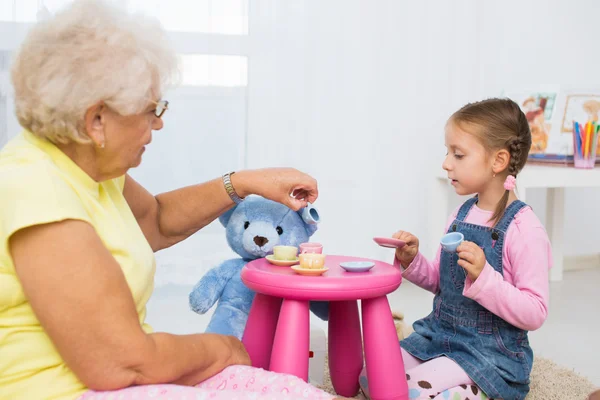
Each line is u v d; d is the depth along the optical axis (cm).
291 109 263
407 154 282
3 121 224
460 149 149
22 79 93
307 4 261
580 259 323
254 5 255
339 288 120
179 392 89
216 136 255
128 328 89
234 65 254
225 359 107
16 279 88
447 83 284
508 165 149
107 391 90
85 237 87
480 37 287
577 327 223
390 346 126
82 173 98
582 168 244
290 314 123
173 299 254
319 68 265
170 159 251
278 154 263
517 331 144
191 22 248
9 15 223
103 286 87
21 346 90
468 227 152
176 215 134
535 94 263
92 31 91
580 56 306
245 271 131
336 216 275
